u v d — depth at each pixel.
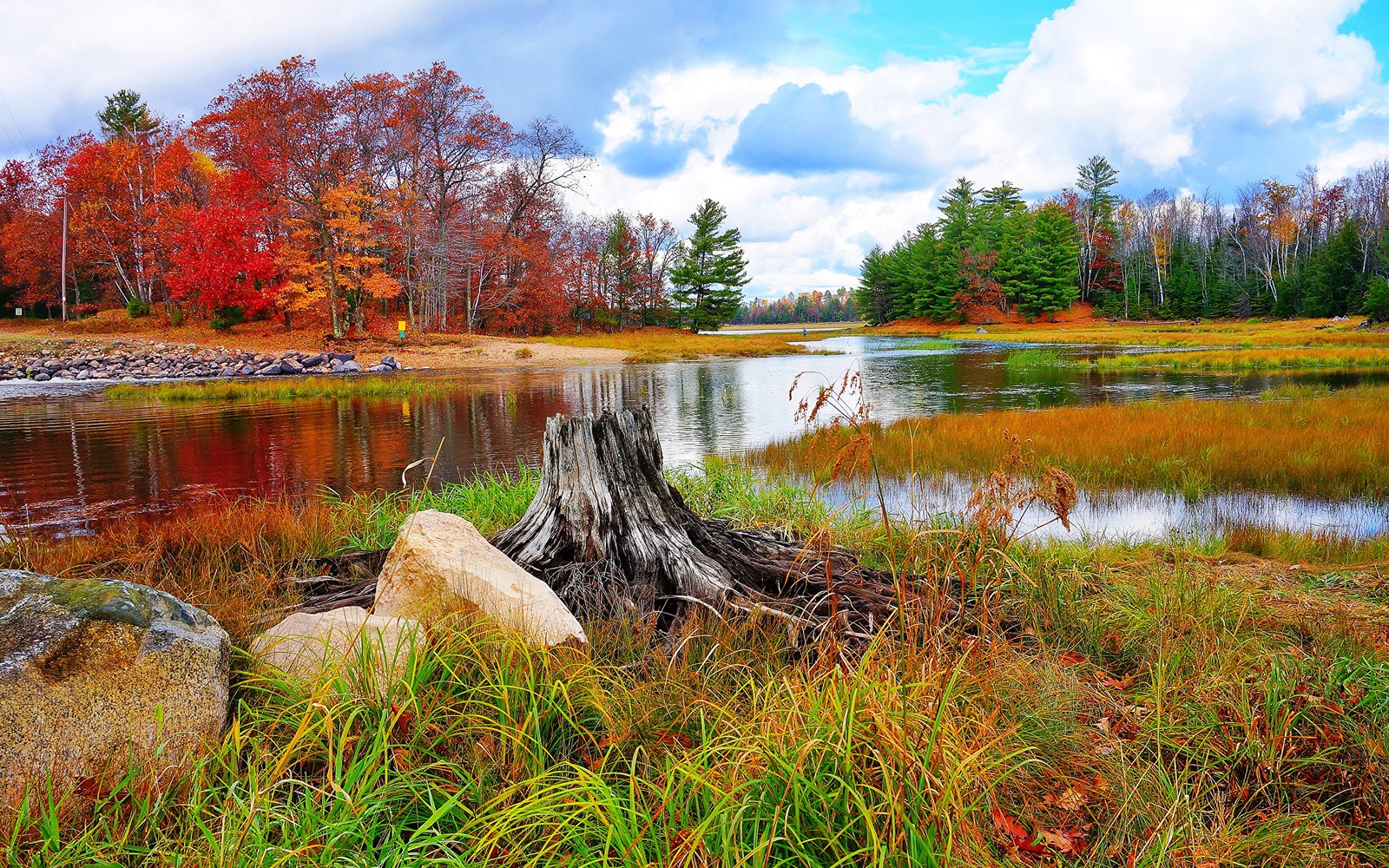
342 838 2.14
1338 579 5.41
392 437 15.27
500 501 6.98
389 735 2.53
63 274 49.38
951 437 13.10
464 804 2.36
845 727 2.22
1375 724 3.01
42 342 37.22
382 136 44.84
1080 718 3.15
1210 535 7.21
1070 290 82.25
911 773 2.15
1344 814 2.72
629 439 4.57
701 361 43.88
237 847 2.02
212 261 41.78
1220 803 2.65
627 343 56.94
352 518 6.74
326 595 4.40
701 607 3.99
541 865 2.14
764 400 22.77
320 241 44.44
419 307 51.12
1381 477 9.37
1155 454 11.12
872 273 103.75
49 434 15.70
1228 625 4.21
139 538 5.99
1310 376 25.69
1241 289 77.00
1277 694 3.14
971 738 2.50
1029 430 13.56
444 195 49.00
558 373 34.59
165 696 2.56
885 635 3.50
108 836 2.14
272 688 2.92
